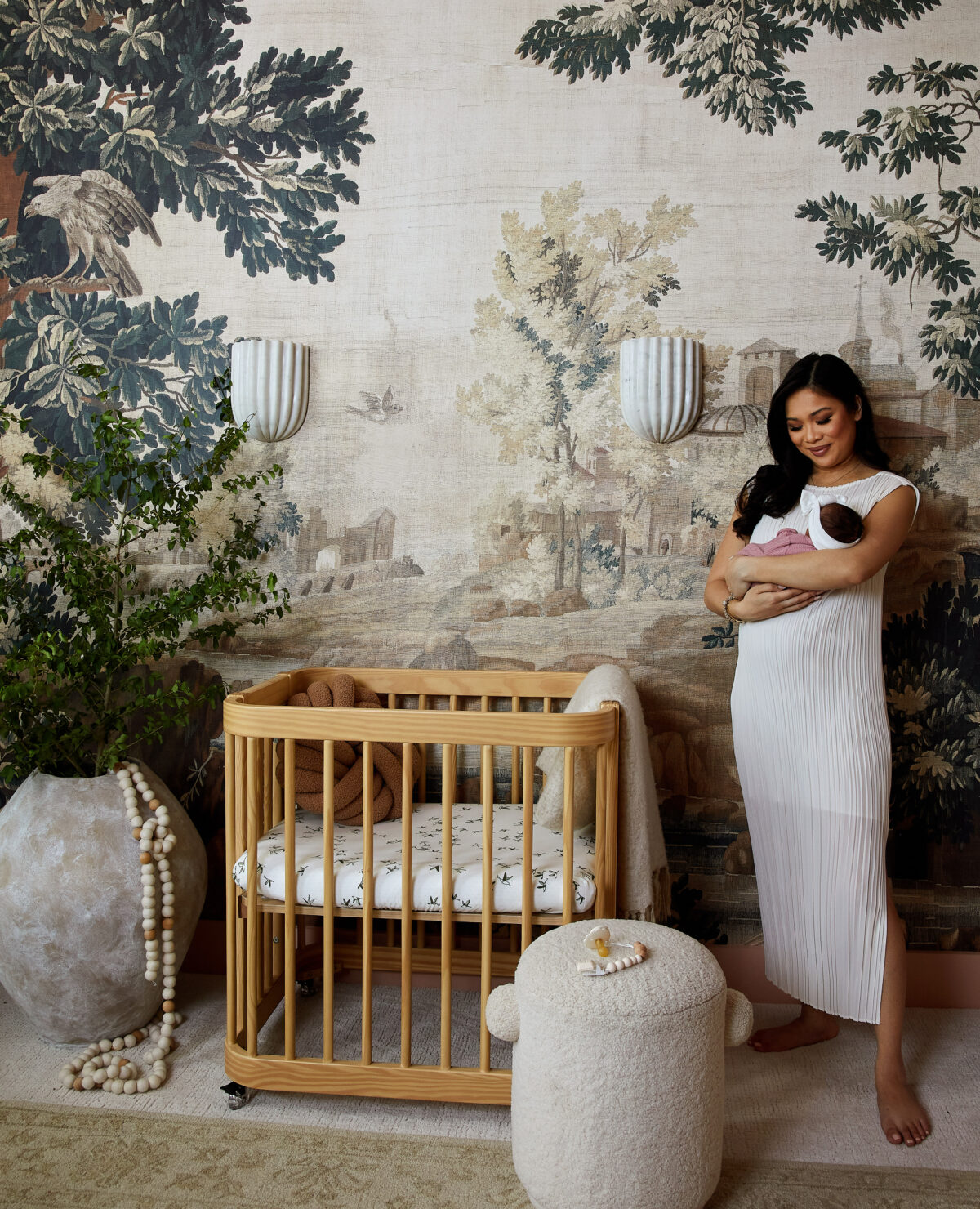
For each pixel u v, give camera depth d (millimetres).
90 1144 1639
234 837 1785
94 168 2312
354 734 1663
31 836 1867
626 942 1510
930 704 2170
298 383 2211
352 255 2246
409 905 1674
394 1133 1686
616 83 2172
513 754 2207
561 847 1833
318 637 2293
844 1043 2031
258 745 1916
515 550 2236
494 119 2201
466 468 2238
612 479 2211
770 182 2152
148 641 2029
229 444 2127
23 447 2357
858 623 1793
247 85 2262
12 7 2314
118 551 2215
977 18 2102
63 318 2336
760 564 1775
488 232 2211
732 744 2209
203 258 2289
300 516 2287
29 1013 1930
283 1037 1966
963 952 2186
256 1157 1609
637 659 2219
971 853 2176
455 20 2199
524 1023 1404
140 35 2287
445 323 2229
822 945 1838
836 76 2131
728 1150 1651
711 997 1394
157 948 1924
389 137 2225
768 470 1944
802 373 1876
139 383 2322
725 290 2170
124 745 2002
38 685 1973
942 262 2131
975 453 2146
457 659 2260
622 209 2182
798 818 1838
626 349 2123
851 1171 1596
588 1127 1346
